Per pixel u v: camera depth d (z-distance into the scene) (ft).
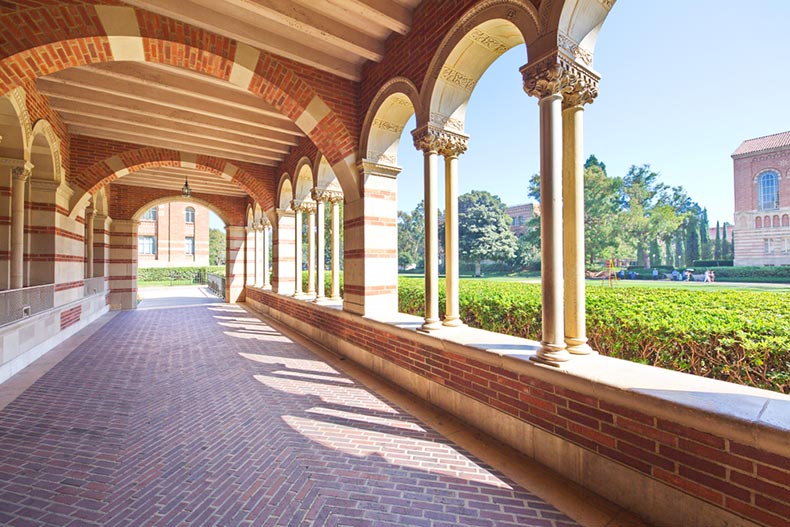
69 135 26.07
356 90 18.19
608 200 70.13
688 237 108.17
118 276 41.27
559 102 8.87
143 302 48.91
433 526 6.65
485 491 7.76
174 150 30.55
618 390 7.04
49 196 22.49
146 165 29.86
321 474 8.35
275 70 16.19
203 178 40.19
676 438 6.41
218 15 14.02
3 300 15.37
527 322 14.29
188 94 19.53
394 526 6.64
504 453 9.42
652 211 72.38
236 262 48.73
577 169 9.00
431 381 12.83
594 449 7.73
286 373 16.51
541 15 8.98
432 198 13.57
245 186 34.73
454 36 12.12
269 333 26.63
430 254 13.57
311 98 16.96
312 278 29.25
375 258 17.76
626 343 10.96
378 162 17.75
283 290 33.71
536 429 9.02
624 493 7.20
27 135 18.35
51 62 12.96
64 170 24.75
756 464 5.46
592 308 12.32
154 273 99.40
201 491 7.66
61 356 19.53
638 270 82.99
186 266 107.14
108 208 40.04
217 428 10.78
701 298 13.78
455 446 9.77
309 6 13.75
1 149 18.02
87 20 12.69
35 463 8.75
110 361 18.56
